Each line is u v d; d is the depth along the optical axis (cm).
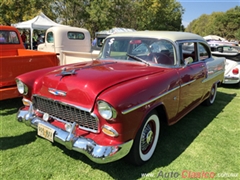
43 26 1396
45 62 483
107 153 220
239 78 725
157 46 338
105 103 217
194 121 430
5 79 419
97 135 236
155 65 326
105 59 372
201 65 409
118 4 2152
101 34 2028
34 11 1864
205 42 452
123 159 272
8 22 1791
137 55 343
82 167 270
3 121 391
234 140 355
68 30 840
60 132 251
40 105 292
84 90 238
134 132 238
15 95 432
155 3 2747
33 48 1495
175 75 314
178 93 318
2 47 571
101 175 257
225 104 552
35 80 304
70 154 296
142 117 246
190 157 301
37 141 327
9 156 286
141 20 2847
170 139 351
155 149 312
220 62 520
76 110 246
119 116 218
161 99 276
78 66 323
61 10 2106
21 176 250
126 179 252
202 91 427
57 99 262
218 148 328
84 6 2125
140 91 244
